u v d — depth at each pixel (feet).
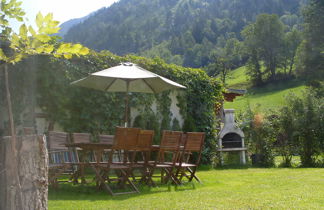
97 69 31.83
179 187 21.95
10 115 6.72
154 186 22.16
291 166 41.57
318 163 41.34
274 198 17.15
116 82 26.89
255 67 231.91
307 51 150.71
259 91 216.33
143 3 465.47
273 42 227.61
